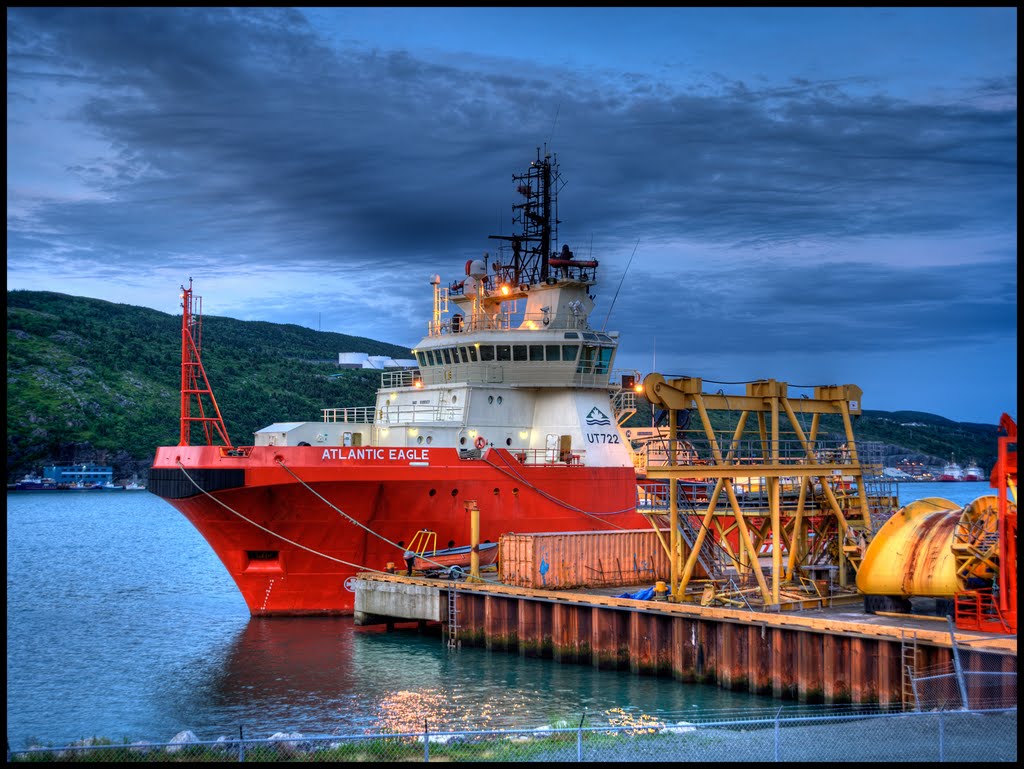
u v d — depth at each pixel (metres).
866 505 42.84
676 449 39.94
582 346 53.34
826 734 26.25
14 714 35.47
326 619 49.50
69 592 66.31
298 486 46.16
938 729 25.77
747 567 42.56
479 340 53.25
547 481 51.25
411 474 47.75
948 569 33.72
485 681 38.06
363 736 23.19
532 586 43.22
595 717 32.97
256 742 26.69
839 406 43.47
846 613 36.75
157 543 108.81
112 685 39.16
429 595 44.81
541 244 57.09
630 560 45.78
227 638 47.31
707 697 35.25
